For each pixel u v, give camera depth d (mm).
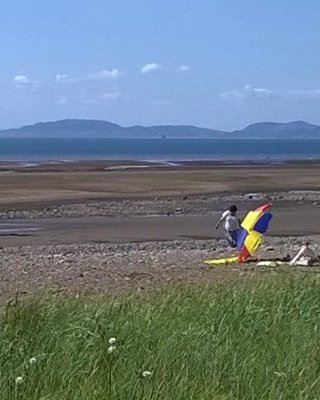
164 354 9984
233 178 89500
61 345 10383
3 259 33781
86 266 31453
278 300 13469
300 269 27938
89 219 52062
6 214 54125
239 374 9484
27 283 26891
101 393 8781
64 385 9047
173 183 80688
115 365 9508
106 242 41406
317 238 42719
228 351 10258
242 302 13180
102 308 12734
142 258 34125
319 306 13148
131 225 48906
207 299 13711
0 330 11219
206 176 91375
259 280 18516
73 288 24250
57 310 12695
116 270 30219
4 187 73000
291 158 170125
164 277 27656
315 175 97000
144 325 11352
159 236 44000
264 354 10289
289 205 62438
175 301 13602
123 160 146750
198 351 10227
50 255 35406
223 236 43844
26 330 11234
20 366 9617
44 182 79250
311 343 10844
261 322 11812
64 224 49375
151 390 8852
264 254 34656
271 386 9148
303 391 9016
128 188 74438
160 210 57531
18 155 177875
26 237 43188
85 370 9430
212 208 59594
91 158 159875
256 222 32500
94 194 68375
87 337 10641
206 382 9211
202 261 32875
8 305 13445
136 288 22453
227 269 29453
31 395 8844
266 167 117000
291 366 9836
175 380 9156
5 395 8820
